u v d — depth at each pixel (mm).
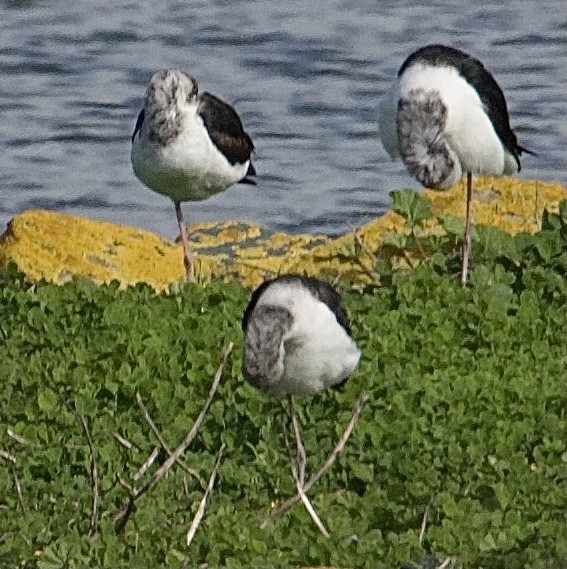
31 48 27328
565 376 12789
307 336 11320
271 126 24719
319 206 22297
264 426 12031
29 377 12648
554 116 24906
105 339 13141
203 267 16266
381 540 10562
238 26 27844
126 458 11625
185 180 15648
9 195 23188
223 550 10320
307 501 10609
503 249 15164
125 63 26891
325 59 26734
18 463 11586
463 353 13039
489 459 11484
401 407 12141
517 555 10297
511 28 27609
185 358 12836
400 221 16297
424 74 15219
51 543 10531
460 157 15344
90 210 22797
